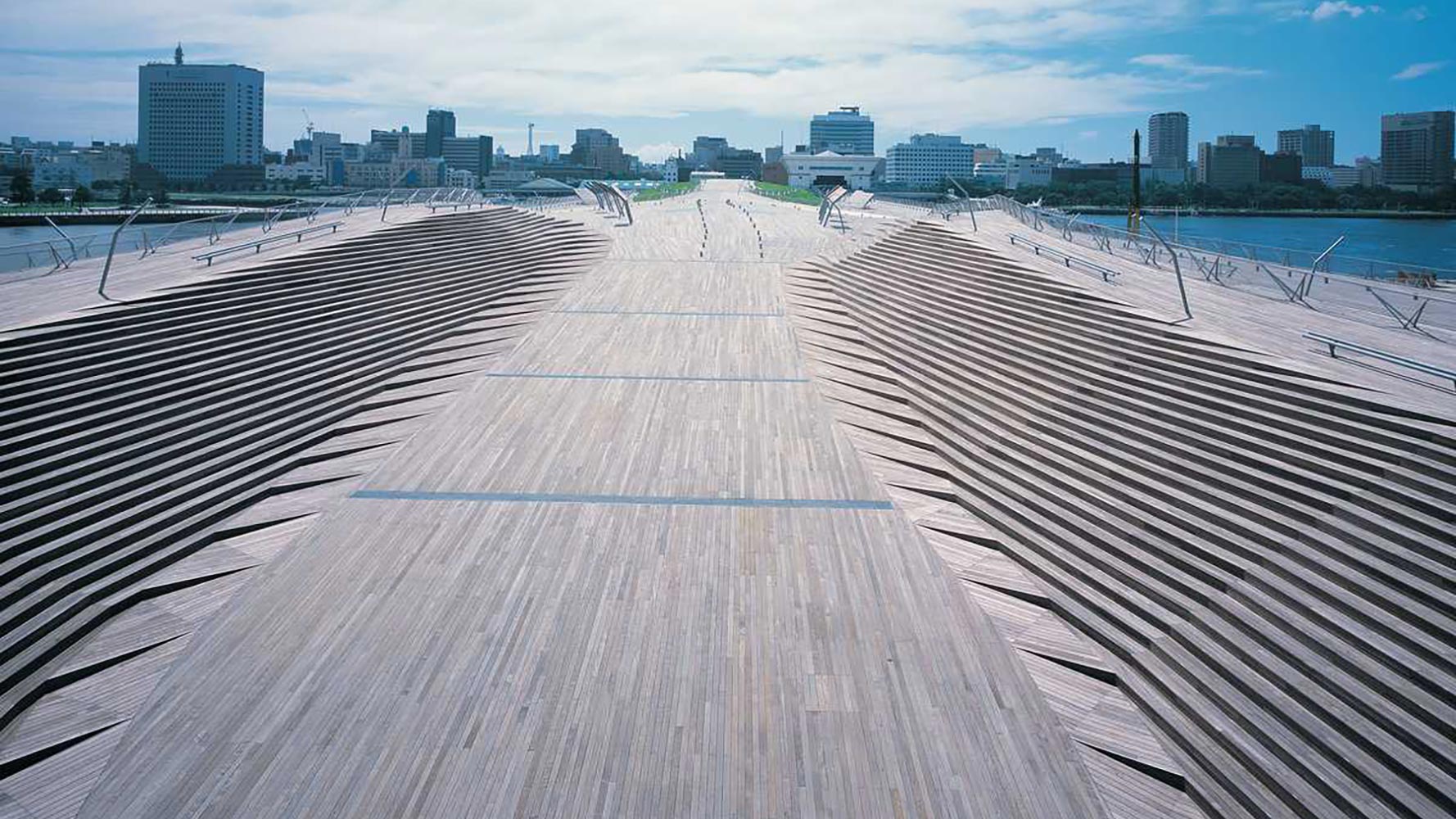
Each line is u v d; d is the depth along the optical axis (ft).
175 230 113.91
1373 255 184.34
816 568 57.36
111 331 77.51
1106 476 63.26
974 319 94.48
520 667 47.37
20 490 58.39
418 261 117.39
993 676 47.44
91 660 48.78
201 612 53.47
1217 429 61.77
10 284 90.22
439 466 71.26
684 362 95.40
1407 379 62.90
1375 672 41.78
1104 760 42.70
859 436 78.23
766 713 44.19
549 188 296.92
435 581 55.42
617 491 67.31
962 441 74.69
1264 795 39.52
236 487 66.64
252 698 45.19
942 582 56.13
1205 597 50.16
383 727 43.09
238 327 86.53
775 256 144.25
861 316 108.99
